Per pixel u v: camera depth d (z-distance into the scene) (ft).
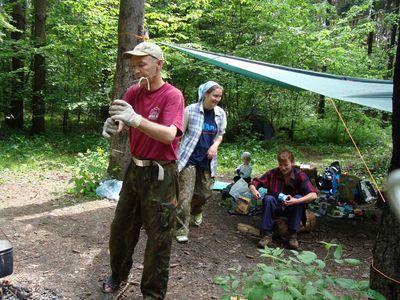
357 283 6.52
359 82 18.71
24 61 38.45
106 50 33.94
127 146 18.24
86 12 30.91
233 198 17.07
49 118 44.80
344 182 18.51
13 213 15.21
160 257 8.31
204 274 11.03
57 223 14.26
